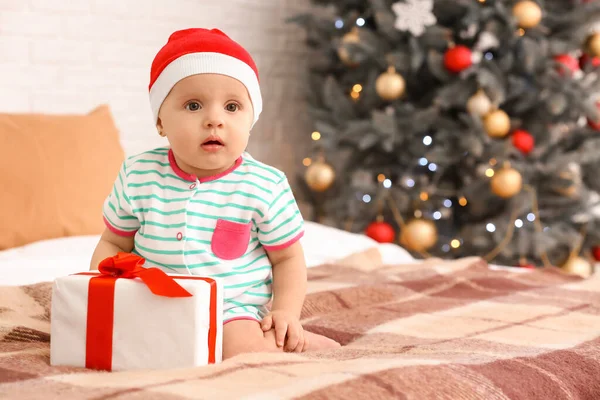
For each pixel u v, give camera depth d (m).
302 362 1.01
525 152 2.99
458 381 0.93
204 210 1.19
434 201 3.12
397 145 3.12
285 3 3.49
